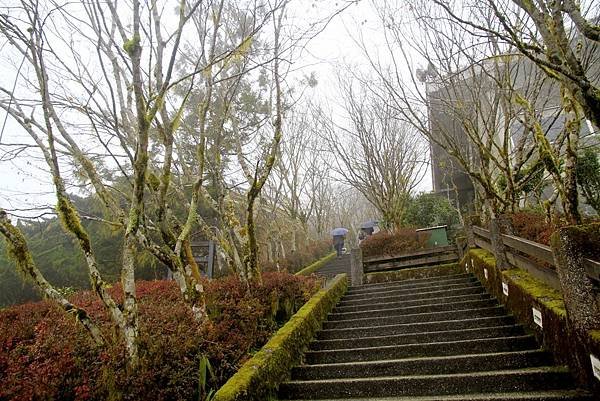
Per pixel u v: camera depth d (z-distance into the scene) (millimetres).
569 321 3629
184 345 4309
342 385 4684
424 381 4477
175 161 7629
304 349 5973
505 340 5125
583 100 3156
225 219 7406
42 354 4512
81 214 4914
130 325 3996
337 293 9023
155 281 9875
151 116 4266
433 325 6328
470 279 9078
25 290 14727
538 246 4445
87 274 14727
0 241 14914
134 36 4172
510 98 6875
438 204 16516
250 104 10703
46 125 4258
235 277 7504
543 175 9156
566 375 3912
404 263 12227
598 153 8984
